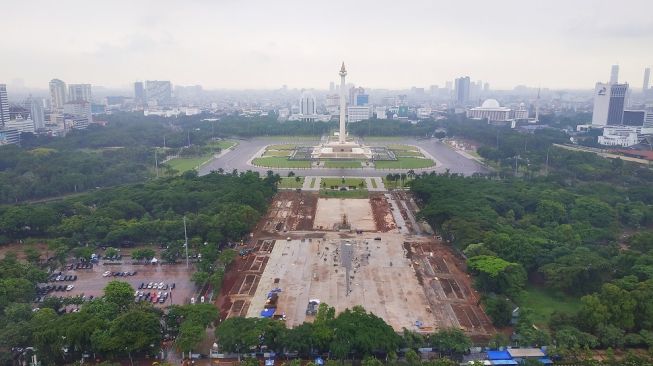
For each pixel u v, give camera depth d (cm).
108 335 15900
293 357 16425
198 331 16200
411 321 19062
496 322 18600
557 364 15900
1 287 19562
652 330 17400
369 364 14938
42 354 15875
